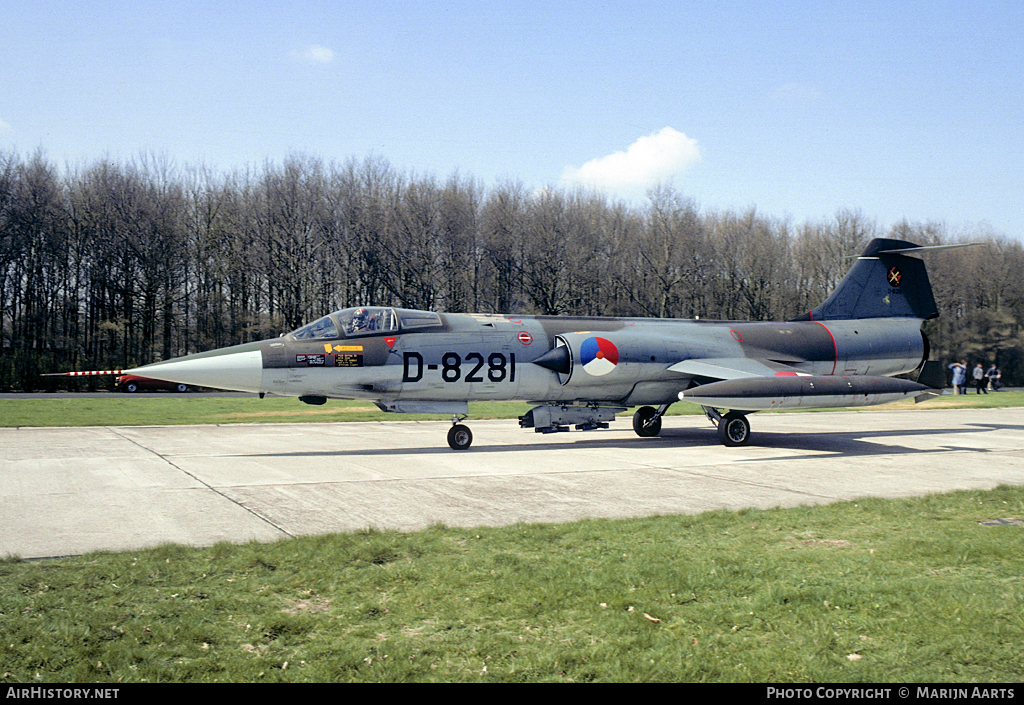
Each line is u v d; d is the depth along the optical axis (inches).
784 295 2434.8
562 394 618.5
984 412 1045.2
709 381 651.5
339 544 264.2
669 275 2281.0
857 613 199.5
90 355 2022.6
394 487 399.2
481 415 930.7
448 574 231.5
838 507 335.3
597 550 262.2
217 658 170.9
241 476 434.0
